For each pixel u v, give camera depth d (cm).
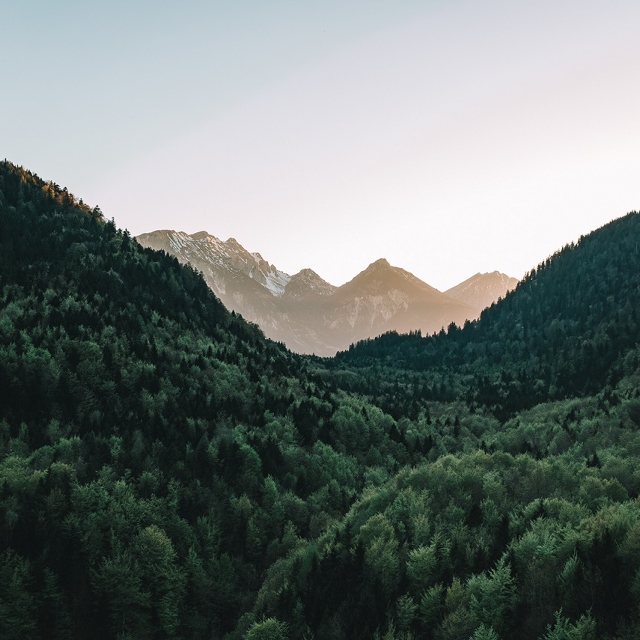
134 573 10300
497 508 10669
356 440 18912
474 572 8744
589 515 9381
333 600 9244
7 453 13175
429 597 8150
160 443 14750
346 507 14575
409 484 12419
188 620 10538
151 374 17675
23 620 9269
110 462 13688
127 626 9962
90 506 11650
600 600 6988
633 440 14112
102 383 16638
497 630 7325
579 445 15575
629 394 19700
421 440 19962
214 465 14662
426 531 9919
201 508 13125
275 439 16662
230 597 11144
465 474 11894
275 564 11294
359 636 8144
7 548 9950
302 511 13712
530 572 8006
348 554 10125
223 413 17538
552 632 6588
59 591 10000
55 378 15738
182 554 11481
